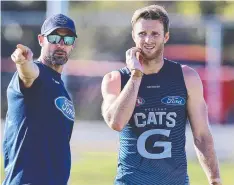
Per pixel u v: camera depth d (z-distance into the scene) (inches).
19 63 593.9
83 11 2906.0
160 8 650.2
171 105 647.1
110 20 2529.5
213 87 2386.8
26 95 618.8
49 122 623.8
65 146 633.0
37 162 616.1
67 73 2388.0
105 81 662.5
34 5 2856.8
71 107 650.8
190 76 655.8
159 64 653.9
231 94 2413.9
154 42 641.6
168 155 641.6
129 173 642.2
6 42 2600.9
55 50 645.3
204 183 1338.6
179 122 649.0
